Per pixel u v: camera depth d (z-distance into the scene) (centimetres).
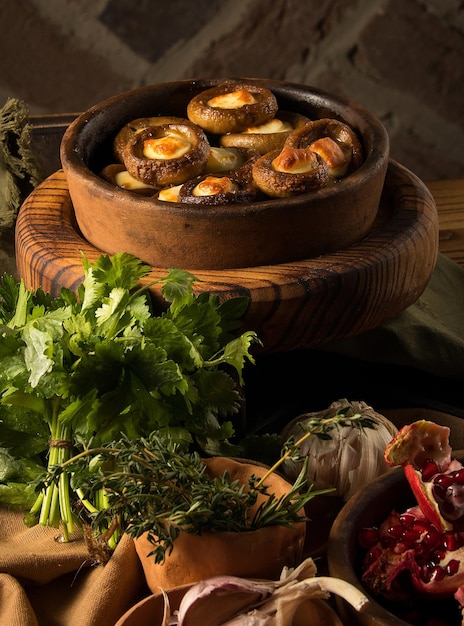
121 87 141
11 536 82
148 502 74
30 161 101
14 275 100
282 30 139
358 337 93
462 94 142
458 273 103
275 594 72
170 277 83
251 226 85
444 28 138
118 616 77
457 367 94
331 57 141
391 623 69
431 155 146
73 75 140
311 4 137
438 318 98
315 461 84
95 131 94
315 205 85
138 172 90
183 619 71
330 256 87
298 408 93
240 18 138
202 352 82
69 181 89
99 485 73
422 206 92
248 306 84
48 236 90
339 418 75
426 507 73
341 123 93
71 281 86
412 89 142
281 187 86
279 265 86
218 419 87
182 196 87
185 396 80
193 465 76
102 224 88
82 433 80
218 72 141
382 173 89
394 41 139
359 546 75
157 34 138
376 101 143
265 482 78
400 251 87
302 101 98
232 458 81
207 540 74
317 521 83
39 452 84
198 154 90
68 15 136
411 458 75
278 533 74
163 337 81
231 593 72
